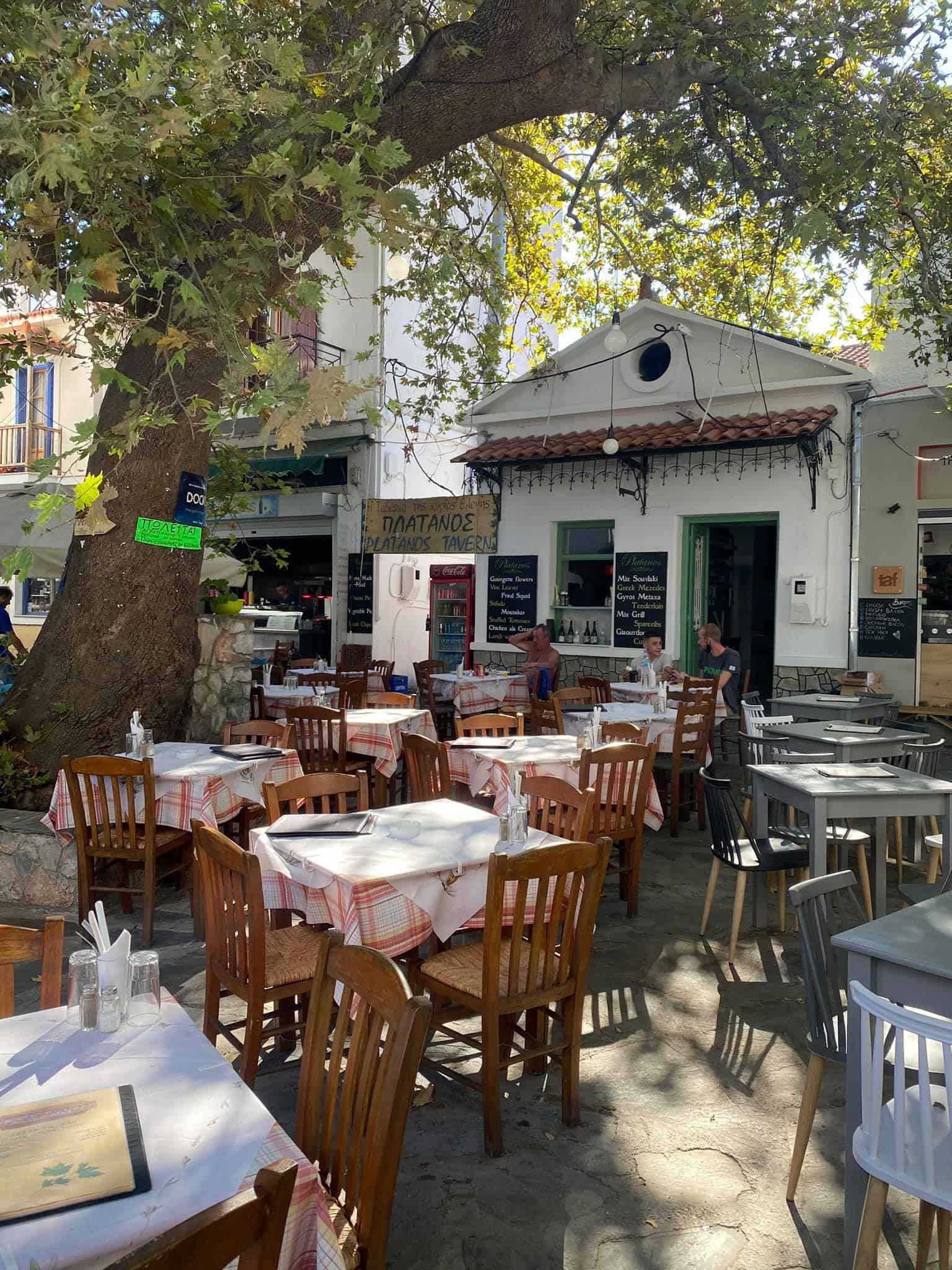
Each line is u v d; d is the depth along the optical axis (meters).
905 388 10.69
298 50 3.78
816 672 11.20
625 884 5.70
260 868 3.28
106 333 4.94
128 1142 1.66
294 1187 1.28
